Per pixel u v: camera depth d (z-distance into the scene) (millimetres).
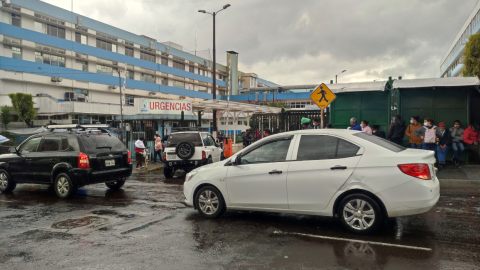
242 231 5359
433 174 4902
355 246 4535
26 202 8156
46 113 38875
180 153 11875
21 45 41344
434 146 11148
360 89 12531
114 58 54500
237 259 4191
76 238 5176
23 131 24781
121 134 17891
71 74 47438
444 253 4207
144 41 61250
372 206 4840
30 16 42688
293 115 15539
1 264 4184
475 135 10969
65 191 8508
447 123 11992
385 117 13016
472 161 11438
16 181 9320
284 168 5453
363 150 5039
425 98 12195
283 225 5656
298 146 5516
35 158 8961
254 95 73062
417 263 3932
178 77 68875
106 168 8852
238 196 5848
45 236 5316
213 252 4457
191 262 4125
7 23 40469
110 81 53406
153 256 4352
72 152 8508
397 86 11852
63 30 47094
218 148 13938
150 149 17656
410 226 5352
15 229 5758
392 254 4219
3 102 37312
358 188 4895
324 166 5156
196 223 5895
